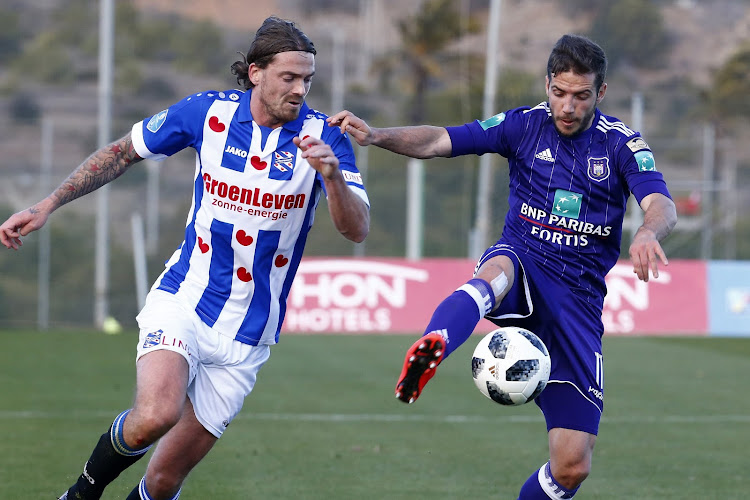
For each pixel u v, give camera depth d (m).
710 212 67.31
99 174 15.34
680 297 55.75
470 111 116.88
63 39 185.75
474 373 15.26
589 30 166.25
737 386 38.25
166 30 185.38
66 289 63.00
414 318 54.88
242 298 15.25
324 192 14.92
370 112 140.00
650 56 168.12
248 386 15.55
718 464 24.11
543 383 14.99
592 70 14.62
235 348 15.24
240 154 14.95
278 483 21.44
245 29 198.62
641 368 43.31
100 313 60.09
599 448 26.05
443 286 55.19
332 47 190.25
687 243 70.62
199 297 15.19
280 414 30.58
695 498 20.69
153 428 13.70
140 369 14.23
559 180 15.66
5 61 174.88
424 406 32.34
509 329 15.30
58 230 71.12
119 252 71.31
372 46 192.38
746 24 180.25
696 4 185.12
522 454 24.92
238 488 20.92
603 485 21.83
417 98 130.00
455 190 65.56
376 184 65.56
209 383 15.16
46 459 23.45
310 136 14.45
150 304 15.26
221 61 183.62
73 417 29.44
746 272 56.00
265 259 15.24
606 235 15.84
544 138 15.81
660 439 27.41
